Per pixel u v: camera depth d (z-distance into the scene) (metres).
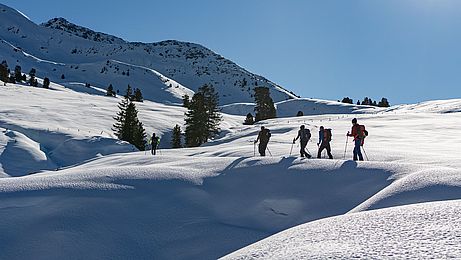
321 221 5.60
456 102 79.19
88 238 10.38
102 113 71.25
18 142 37.72
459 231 4.16
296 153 20.45
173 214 11.66
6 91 87.31
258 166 14.54
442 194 9.60
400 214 5.15
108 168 14.85
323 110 134.75
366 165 13.47
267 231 11.16
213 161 16.20
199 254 10.05
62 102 81.75
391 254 3.73
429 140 29.27
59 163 38.09
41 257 9.78
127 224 11.02
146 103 110.62
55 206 11.59
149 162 19.61
